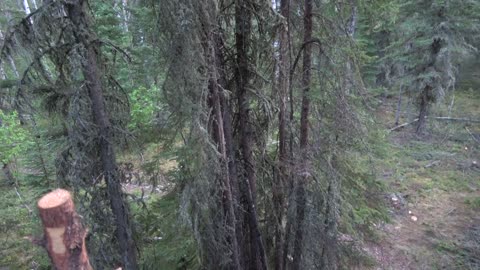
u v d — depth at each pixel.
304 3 6.57
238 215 7.15
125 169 6.73
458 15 17.67
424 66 18.61
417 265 10.73
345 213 7.58
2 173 13.39
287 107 7.28
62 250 2.55
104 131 5.97
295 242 7.64
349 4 6.16
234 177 6.81
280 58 6.63
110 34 12.54
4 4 15.68
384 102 23.92
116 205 6.39
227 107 6.50
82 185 5.80
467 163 16.69
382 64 21.02
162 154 6.99
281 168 7.64
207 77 5.41
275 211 8.06
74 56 5.05
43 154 9.27
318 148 6.88
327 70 6.45
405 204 13.69
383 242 11.62
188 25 4.68
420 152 17.50
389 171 15.25
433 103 19.42
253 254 7.77
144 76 9.47
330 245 7.33
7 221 11.64
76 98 5.45
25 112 5.67
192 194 5.84
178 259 7.67
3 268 10.28
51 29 5.28
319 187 7.07
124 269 6.70
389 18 6.56
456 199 14.11
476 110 22.55
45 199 2.50
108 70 6.32
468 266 10.62
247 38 6.52
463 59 21.06
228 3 6.29
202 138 5.26
